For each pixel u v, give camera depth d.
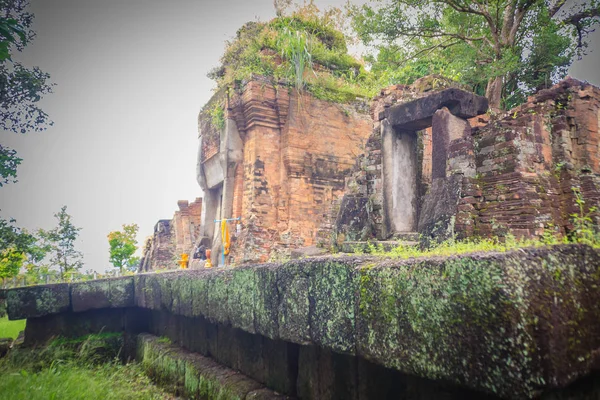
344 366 2.93
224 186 13.43
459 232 6.14
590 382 1.71
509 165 6.58
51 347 6.60
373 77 16.45
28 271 18.66
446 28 17.11
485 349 1.64
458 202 6.35
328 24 16.33
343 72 15.73
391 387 2.52
